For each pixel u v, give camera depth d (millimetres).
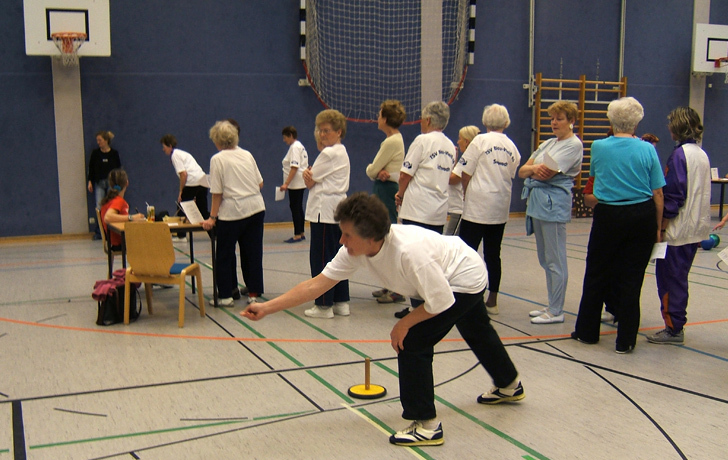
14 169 8242
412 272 2152
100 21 8039
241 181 4555
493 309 4500
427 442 2441
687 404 2859
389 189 4832
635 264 3523
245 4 8984
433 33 9836
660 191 3506
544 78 10578
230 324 4223
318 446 2439
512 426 2627
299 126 9477
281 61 9266
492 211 4309
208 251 7285
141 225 4055
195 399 2906
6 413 2740
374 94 9781
